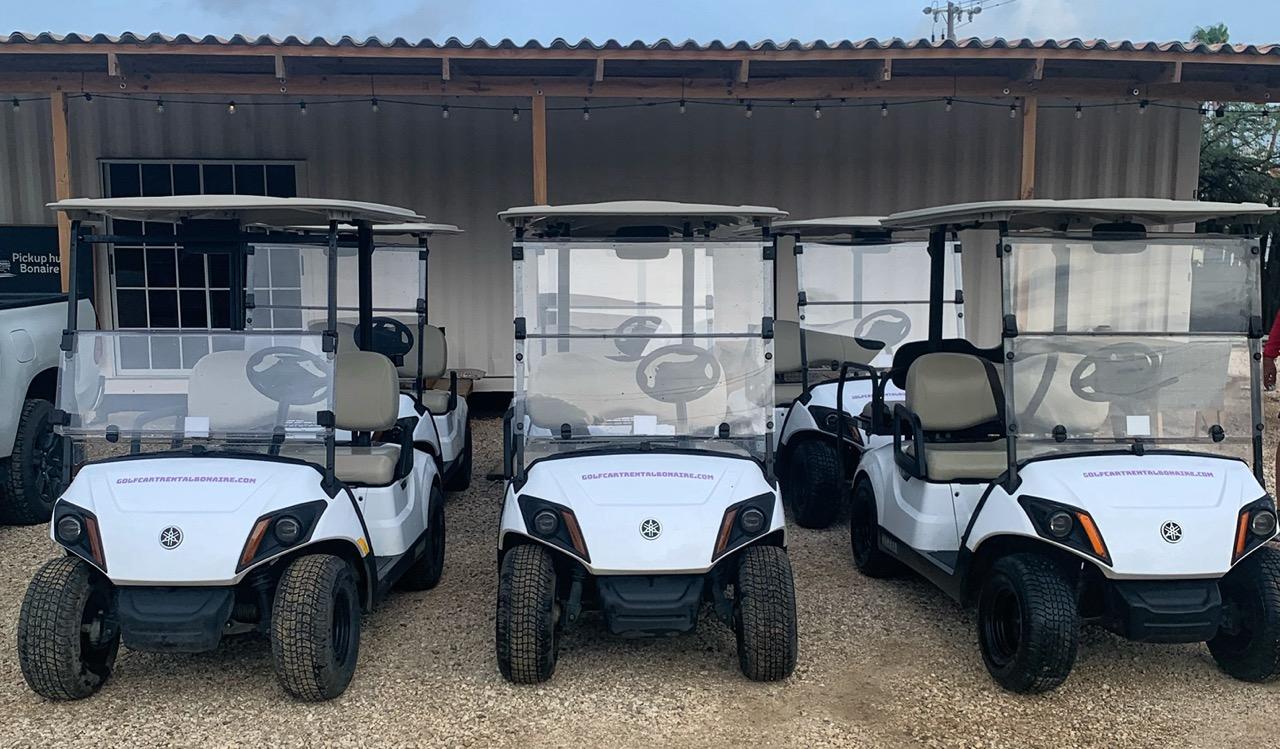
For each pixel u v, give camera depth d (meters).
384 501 3.72
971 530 3.45
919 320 5.60
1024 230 3.93
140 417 3.43
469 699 3.23
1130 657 3.58
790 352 5.63
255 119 8.23
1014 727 3.06
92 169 8.23
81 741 2.96
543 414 3.52
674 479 3.28
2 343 4.96
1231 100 7.48
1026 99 7.16
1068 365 3.46
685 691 3.29
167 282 8.35
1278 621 3.17
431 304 8.45
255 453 3.39
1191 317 3.50
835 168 8.44
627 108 8.33
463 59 6.44
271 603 3.23
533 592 3.20
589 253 3.52
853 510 4.61
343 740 2.97
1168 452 3.42
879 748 2.93
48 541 4.98
